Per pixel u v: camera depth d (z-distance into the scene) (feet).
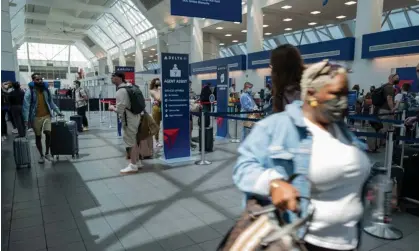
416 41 27.63
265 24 58.29
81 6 83.87
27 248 7.92
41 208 10.53
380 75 31.86
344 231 3.43
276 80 4.01
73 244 8.14
